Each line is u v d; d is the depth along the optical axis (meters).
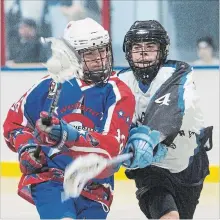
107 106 9.88
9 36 24.41
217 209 17.73
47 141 9.28
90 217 9.92
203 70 23.36
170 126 10.74
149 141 10.24
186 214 11.86
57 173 9.78
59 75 9.29
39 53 24.41
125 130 9.82
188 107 10.95
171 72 11.36
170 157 11.38
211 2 23.56
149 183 11.39
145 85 11.43
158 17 23.84
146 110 11.12
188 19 23.70
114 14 23.92
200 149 11.84
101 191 9.97
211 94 23.28
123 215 16.97
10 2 24.45
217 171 22.16
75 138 9.36
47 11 24.39
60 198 9.65
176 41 23.78
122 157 9.80
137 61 11.25
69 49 9.26
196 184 11.77
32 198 9.89
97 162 9.37
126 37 11.29
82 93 9.96
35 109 10.04
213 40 23.62
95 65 9.98
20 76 24.31
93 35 9.98
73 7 24.20
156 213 11.03
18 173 23.16
